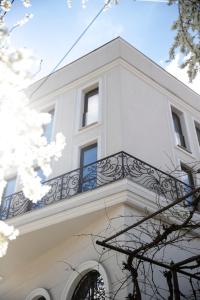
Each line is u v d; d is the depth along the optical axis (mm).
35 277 9875
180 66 7441
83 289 8531
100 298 8016
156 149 10969
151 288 7645
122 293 7219
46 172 4766
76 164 10648
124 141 10055
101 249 8391
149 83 12695
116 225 8203
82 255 8805
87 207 8648
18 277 10398
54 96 13391
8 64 4262
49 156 4785
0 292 10547
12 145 4457
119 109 10828
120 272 7562
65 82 13344
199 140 13828
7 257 10156
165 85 13359
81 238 9055
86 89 12617
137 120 11047
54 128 12281
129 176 8992
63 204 9133
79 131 11406
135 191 8461
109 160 9562
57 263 9422
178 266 6090
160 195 9148
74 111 12219
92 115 11844
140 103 11664
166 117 12391
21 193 10750
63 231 9188
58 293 8906
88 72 12805
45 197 10031
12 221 9891
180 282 8406
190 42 7262
